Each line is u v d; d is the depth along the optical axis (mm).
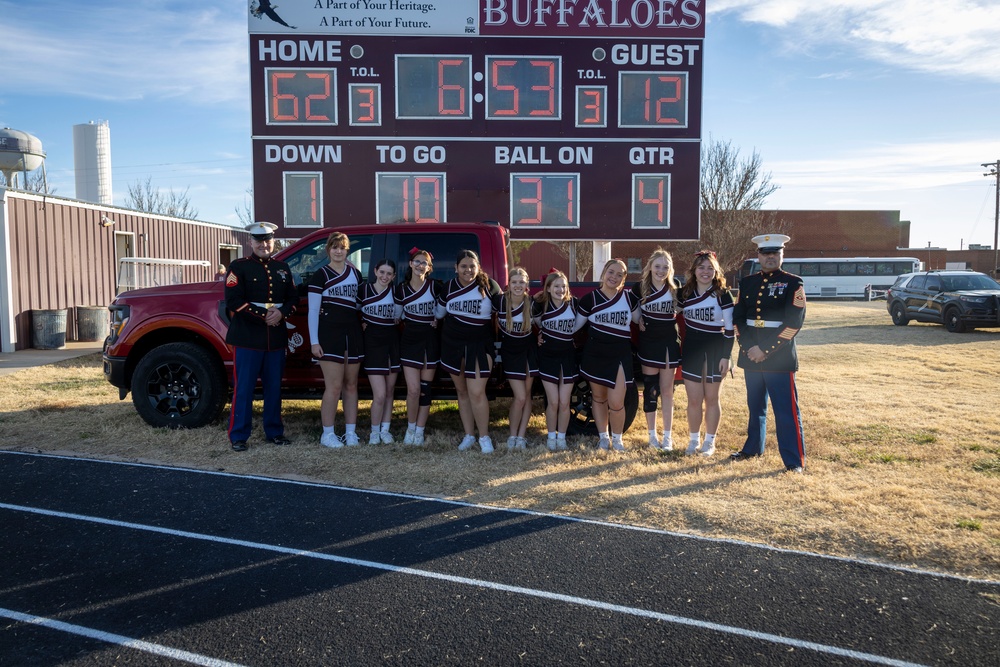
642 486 5020
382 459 5707
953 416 7348
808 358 12562
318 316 5859
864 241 46438
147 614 3195
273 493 4926
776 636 3029
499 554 3877
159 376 6590
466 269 5660
